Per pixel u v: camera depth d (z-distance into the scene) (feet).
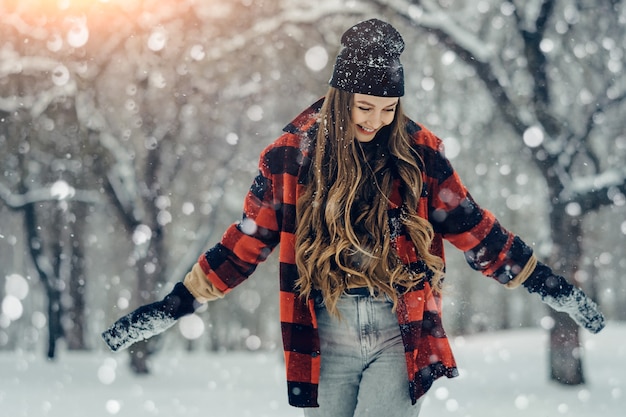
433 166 9.96
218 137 55.42
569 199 41.14
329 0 44.78
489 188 60.95
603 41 42.55
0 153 52.95
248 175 65.05
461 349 65.05
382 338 9.45
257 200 10.05
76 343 78.38
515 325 117.19
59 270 68.49
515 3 42.55
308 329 9.60
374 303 9.42
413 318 9.45
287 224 9.73
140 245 53.36
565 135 41.73
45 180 61.00
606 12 44.39
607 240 86.17
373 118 9.46
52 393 40.52
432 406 33.22
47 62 49.96
